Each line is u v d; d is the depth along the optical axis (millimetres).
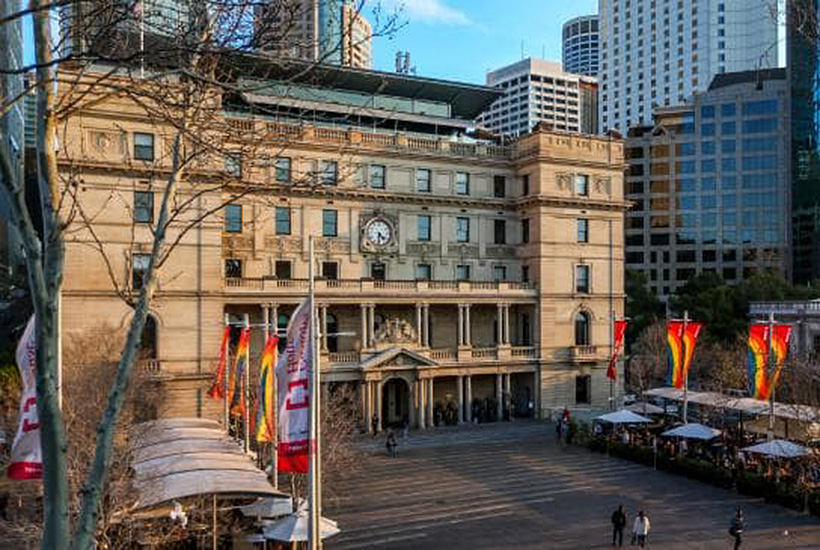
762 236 142000
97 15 10719
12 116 61562
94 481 8531
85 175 50844
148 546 26281
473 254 69812
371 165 65188
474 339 70562
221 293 55750
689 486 43812
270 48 11867
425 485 44188
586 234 71062
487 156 70625
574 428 57344
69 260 50938
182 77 12375
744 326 85938
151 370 51906
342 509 38875
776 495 39281
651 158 151000
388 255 65875
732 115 145000
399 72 75875
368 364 59750
